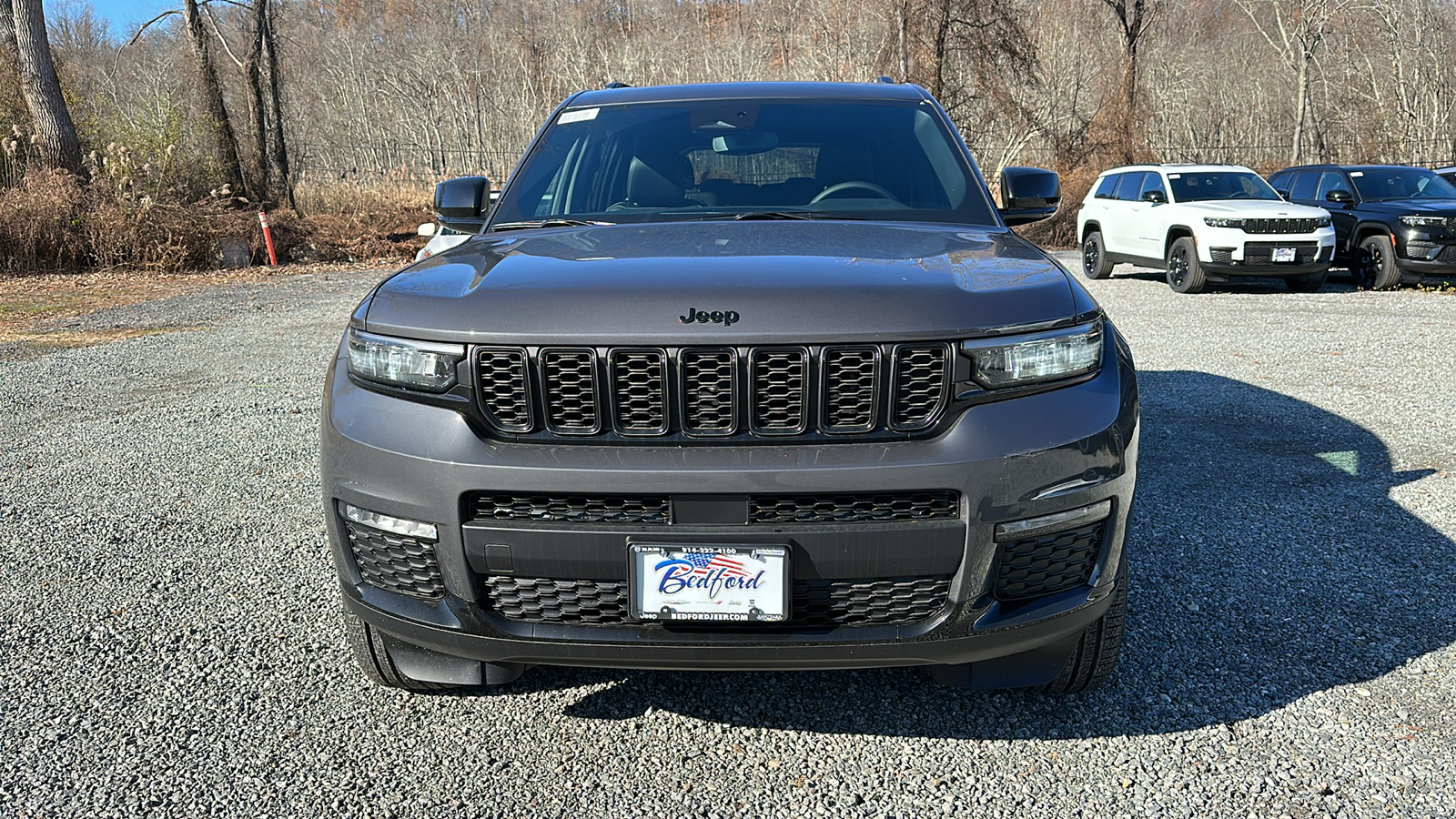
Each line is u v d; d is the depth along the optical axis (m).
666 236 2.69
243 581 3.55
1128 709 2.66
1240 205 12.88
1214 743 2.49
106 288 14.39
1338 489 4.46
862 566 2.05
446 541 2.11
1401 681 2.77
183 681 2.85
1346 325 9.66
